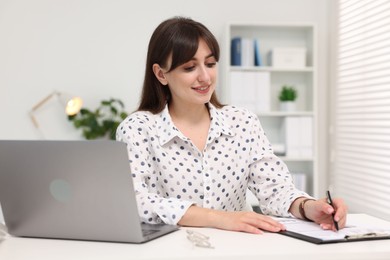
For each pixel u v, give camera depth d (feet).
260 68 11.17
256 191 4.87
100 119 11.80
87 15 11.69
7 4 11.51
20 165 3.44
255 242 3.20
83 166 3.24
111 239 3.33
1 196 3.61
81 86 11.71
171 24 4.44
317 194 11.32
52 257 2.95
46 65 11.63
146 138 4.65
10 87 11.57
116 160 3.14
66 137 11.77
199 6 11.86
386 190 9.38
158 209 3.84
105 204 3.26
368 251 2.96
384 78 9.52
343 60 11.27
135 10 11.76
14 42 11.54
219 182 4.71
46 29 11.61
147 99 4.98
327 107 12.14
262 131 5.21
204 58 4.37
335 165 11.63
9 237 3.67
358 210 10.47
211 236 3.41
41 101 11.57
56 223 3.49
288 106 11.40
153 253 2.96
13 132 11.61
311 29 11.62
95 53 11.73
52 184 3.40
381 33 9.56
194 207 3.84
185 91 4.44
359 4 10.50
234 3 11.93
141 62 11.80
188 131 4.82
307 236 3.30
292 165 12.00
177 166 4.61
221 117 4.88
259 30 11.95
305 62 11.62
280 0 12.03
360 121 10.43
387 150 9.37
